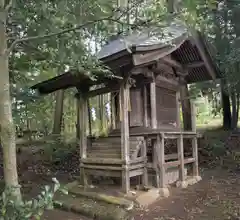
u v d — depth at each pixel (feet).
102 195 17.65
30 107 22.85
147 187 18.74
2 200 6.80
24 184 22.98
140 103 21.31
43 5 10.43
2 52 10.75
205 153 29.81
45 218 15.21
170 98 23.68
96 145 20.61
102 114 36.60
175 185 20.86
